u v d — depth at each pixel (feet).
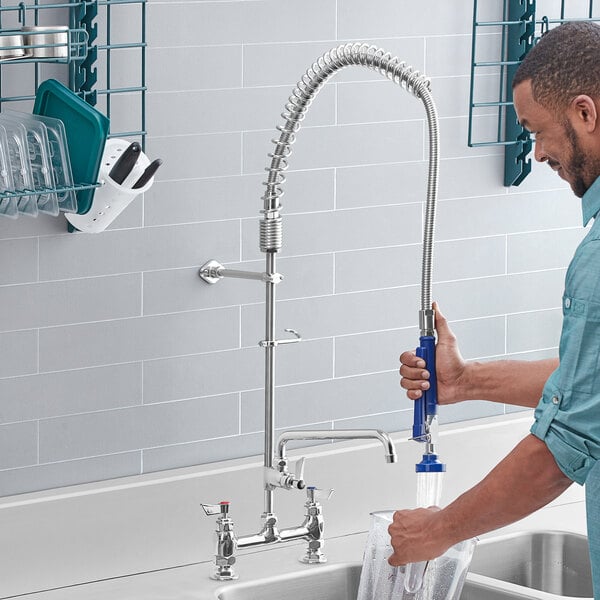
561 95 6.45
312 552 8.90
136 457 9.09
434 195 7.72
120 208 8.18
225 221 9.27
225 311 9.36
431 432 7.71
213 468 9.26
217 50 9.04
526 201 10.87
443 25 10.11
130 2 8.38
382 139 9.92
